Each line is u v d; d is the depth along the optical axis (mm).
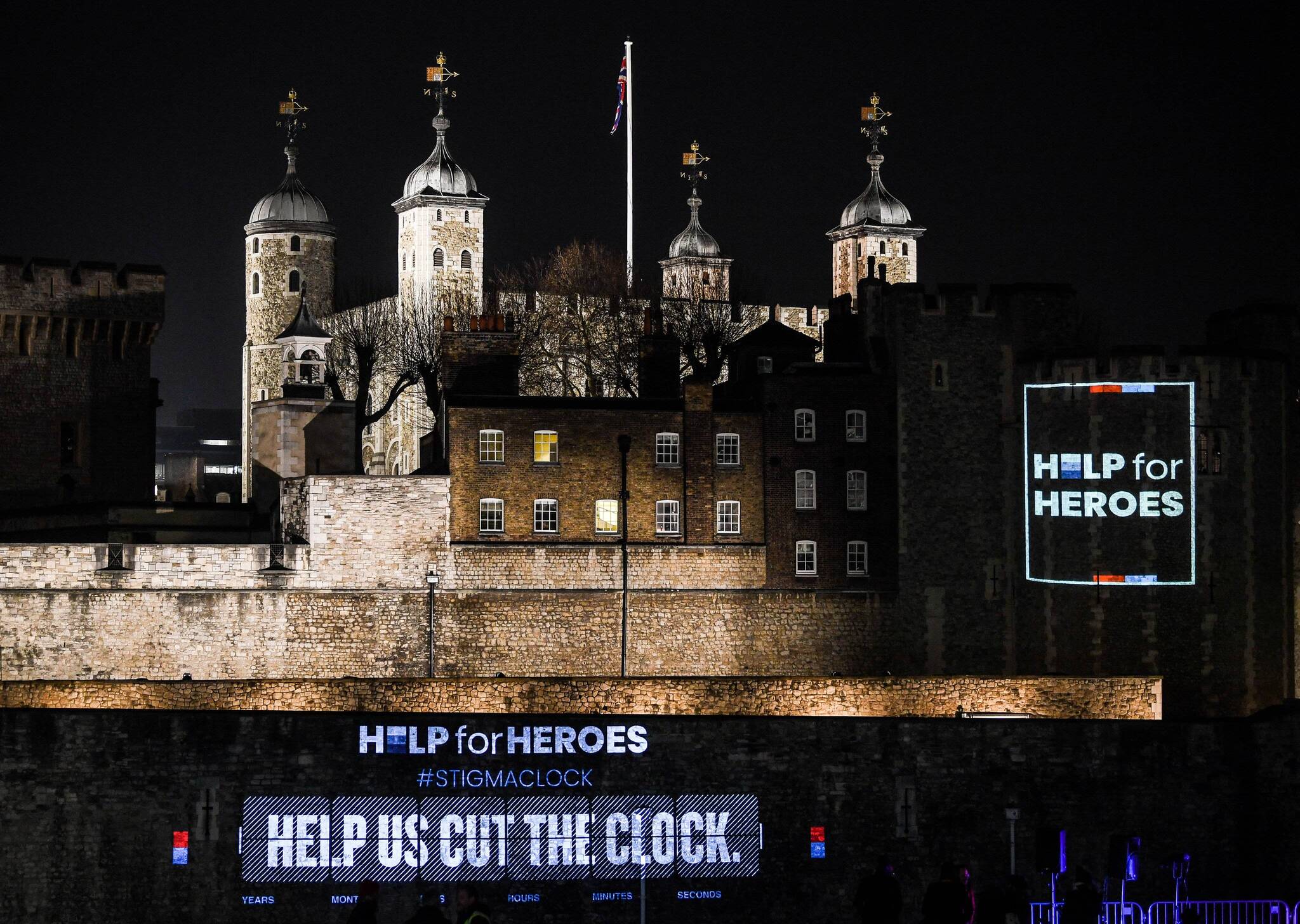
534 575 76062
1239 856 58125
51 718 54656
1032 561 76938
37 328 89688
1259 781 58281
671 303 110812
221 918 54625
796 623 78062
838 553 78562
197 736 54938
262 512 87312
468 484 75688
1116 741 57969
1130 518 74688
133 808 54656
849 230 155750
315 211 136875
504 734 55938
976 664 78625
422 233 139750
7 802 54375
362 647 74312
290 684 61531
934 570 78562
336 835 55188
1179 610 74250
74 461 90750
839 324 85750
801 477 78500
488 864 55688
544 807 56000
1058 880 57219
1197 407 74500
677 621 77188
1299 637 76875
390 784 55406
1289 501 76500
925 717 57938
